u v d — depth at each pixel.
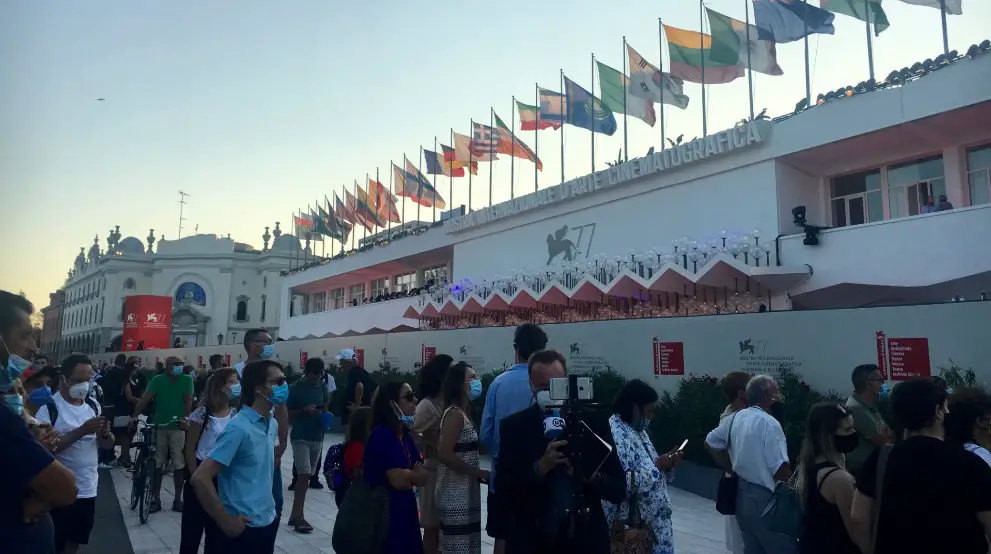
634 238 21.98
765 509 4.88
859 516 3.64
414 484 4.83
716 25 19.47
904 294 15.60
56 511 5.95
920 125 15.21
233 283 76.44
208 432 6.32
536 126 27.41
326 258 44.16
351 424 6.31
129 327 43.44
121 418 8.94
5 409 2.96
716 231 19.23
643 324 13.53
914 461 3.47
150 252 83.94
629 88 22.97
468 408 5.91
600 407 4.09
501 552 5.55
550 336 15.58
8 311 3.80
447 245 31.59
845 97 16.23
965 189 15.70
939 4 15.70
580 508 3.70
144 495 9.30
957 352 9.42
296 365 28.78
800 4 17.83
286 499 10.83
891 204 17.23
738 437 5.18
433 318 29.97
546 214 25.80
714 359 12.20
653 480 4.73
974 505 3.31
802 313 11.09
